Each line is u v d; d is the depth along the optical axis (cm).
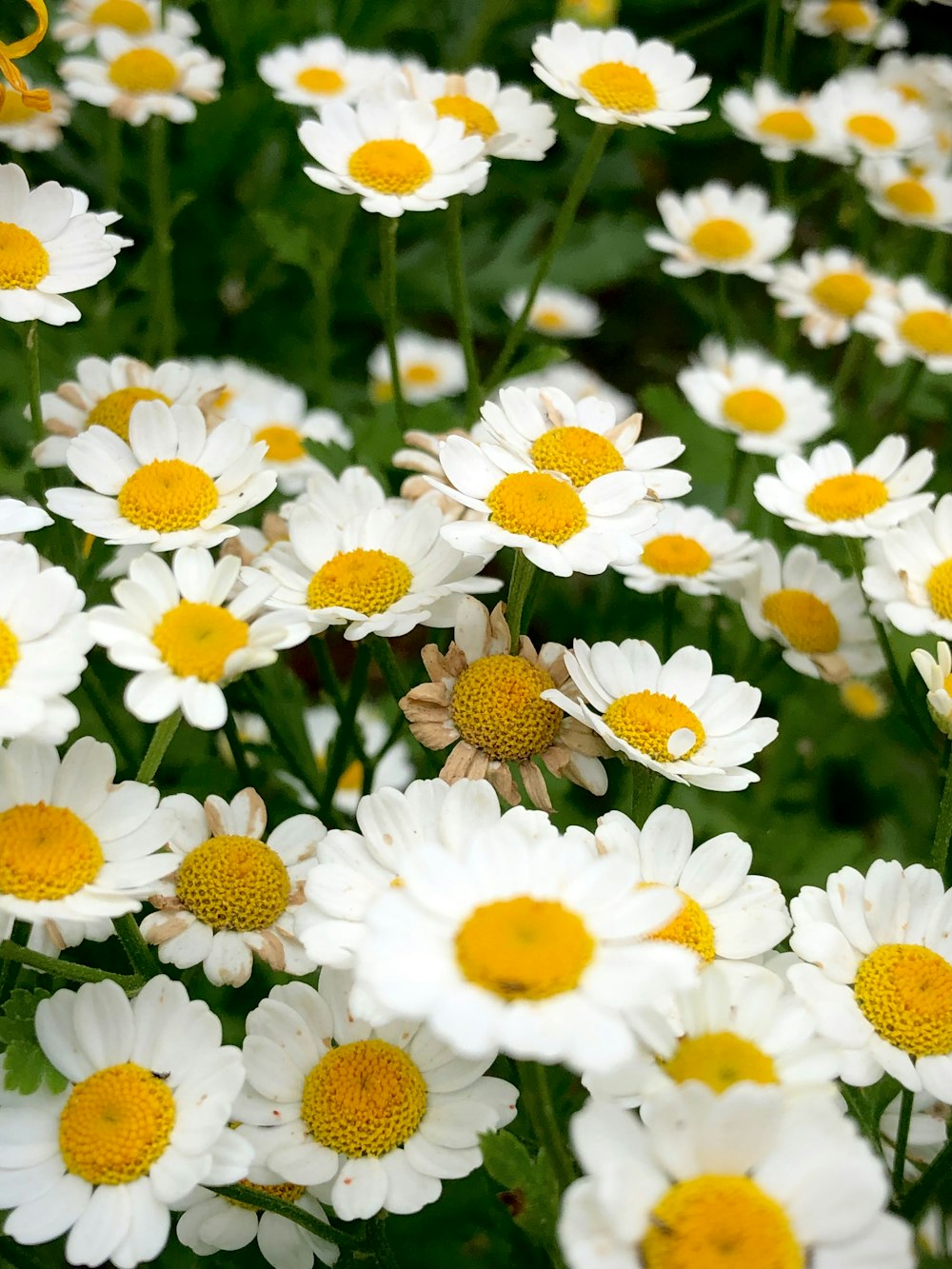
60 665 18
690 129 41
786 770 27
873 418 35
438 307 39
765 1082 17
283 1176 18
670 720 20
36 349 23
